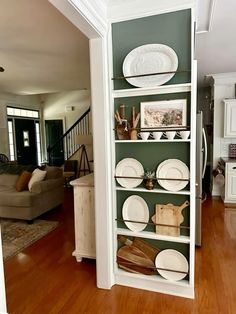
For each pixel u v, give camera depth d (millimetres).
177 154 2070
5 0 1935
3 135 6801
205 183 5902
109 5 2002
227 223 3682
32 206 3803
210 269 2461
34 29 2486
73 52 3203
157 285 2158
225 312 1886
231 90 4891
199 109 6301
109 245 2205
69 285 2273
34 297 2109
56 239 3266
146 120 2086
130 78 2072
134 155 2188
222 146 5062
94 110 2107
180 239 2061
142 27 2025
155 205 2166
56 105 8305
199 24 2566
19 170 4605
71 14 1646
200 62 3986
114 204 2240
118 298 2082
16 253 2877
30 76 4535
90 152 7090
